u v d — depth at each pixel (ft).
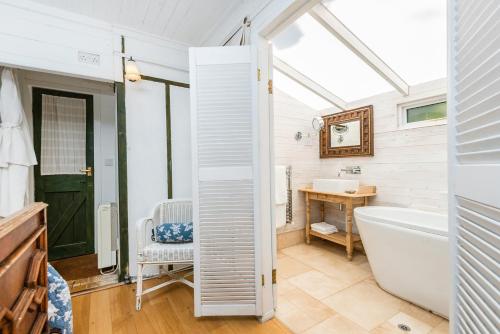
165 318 5.40
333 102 9.68
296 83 9.36
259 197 5.14
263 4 5.07
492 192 1.86
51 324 3.85
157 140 7.63
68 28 6.34
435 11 5.33
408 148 8.04
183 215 7.59
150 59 7.50
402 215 7.80
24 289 2.90
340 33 6.12
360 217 6.99
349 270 7.89
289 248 9.98
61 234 9.08
